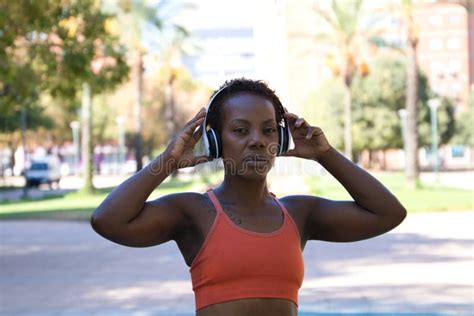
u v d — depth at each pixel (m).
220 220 2.63
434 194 35.66
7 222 29.67
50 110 70.75
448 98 70.06
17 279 14.25
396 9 39.34
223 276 2.58
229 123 2.67
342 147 66.88
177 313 10.38
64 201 41.25
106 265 16.36
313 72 78.38
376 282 12.84
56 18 20.75
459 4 39.19
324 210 2.89
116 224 2.61
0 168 87.94
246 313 2.56
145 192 2.64
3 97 23.81
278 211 2.74
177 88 72.69
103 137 76.62
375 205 2.85
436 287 12.11
